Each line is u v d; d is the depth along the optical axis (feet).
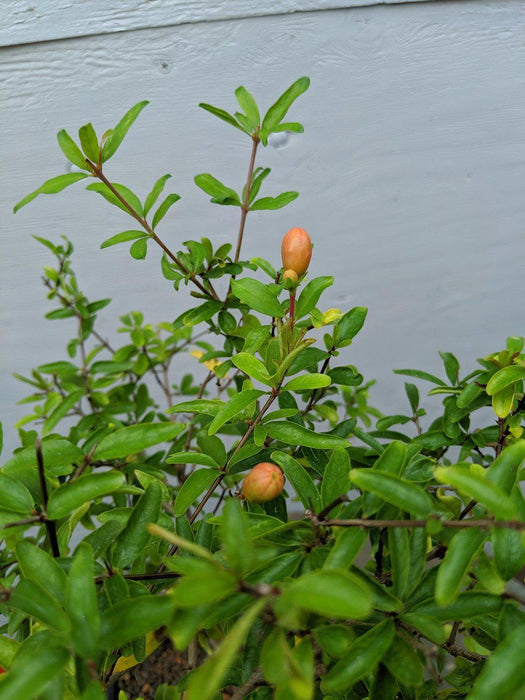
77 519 0.82
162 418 1.54
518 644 0.51
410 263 1.72
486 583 0.57
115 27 1.47
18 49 1.49
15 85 1.52
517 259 1.71
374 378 1.82
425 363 1.82
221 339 1.80
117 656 0.79
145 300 1.77
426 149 1.60
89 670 0.52
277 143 1.59
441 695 0.82
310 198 1.65
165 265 1.03
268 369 0.90
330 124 1.57
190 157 1.61
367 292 1.75
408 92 1.54
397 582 0.62
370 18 1.47
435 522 0.56
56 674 0.49
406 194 1.65
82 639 0.51
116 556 0.66
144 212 0.94
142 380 1.82
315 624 0.58
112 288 1.75
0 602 0.55
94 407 1.41
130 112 0.86
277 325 0.93
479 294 1.75
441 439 0.96
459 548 0.55
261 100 1.55
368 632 0.59
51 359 1.82
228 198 1.01
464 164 1.61
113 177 1.62
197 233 1.69
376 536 0.86
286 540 0.70
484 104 1.55
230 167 1.63
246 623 0.41
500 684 0.49
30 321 1.77
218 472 0.82
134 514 0.68
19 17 1.45
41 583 0.59
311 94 1.55
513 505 0.53
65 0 1.45
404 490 0.58
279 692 0.49
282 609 0.46
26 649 0.56
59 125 1.56
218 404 0.88
